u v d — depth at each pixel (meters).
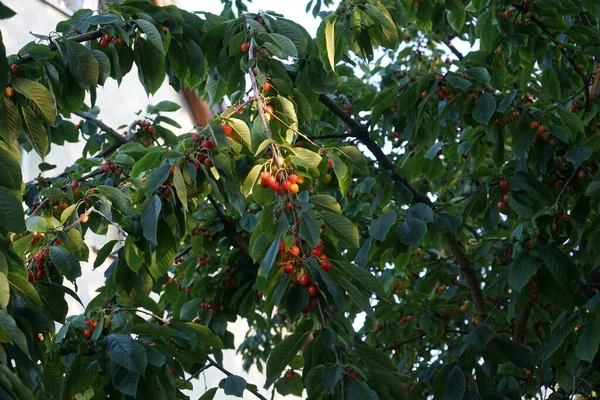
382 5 4.03
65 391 3.40
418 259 7.16
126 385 3.28
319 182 4.25
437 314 6.36
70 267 3.58
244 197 3.54
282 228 3.39
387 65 7.52
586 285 4.84
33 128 3.40
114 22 3.88
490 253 6.84
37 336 3.26
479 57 5.15
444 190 7.64
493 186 4.75
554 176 4.83
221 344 3.87
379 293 3.30
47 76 3.67
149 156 3.88
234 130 3.53
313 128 5.86
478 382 4.19
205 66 4.66
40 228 3.84
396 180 5.14
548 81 5.22
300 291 3.33
